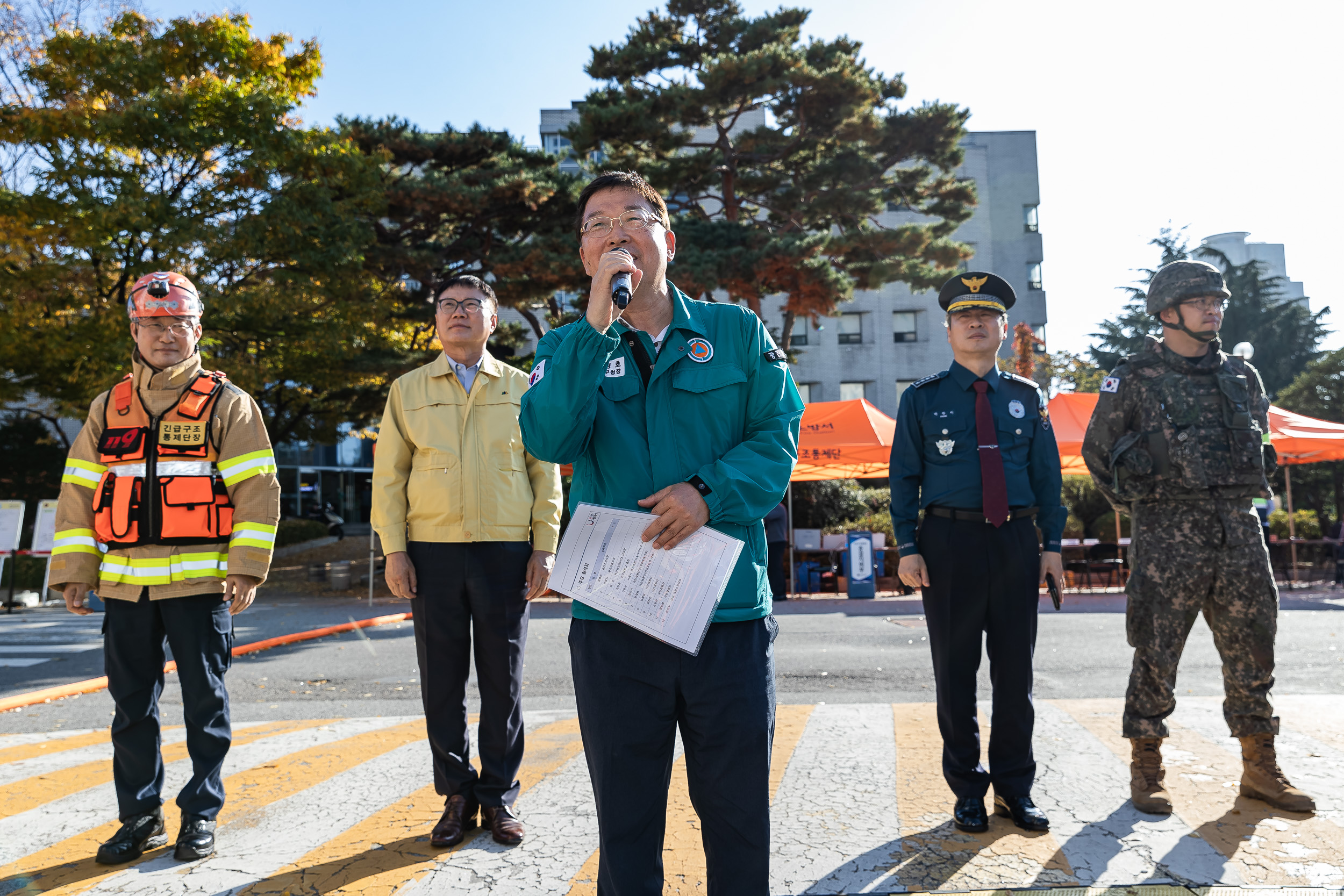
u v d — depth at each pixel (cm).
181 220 1470
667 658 185
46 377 1647
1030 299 4019
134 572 303
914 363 3881
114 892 269
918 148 2231
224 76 1627
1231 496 329
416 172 2183
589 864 283
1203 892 247
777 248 1770
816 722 461
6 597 1385
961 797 307
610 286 178
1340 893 245
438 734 316
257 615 1202
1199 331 333
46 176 1411
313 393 2216
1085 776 359
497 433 335
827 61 1991
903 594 1450
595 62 2073
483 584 319
